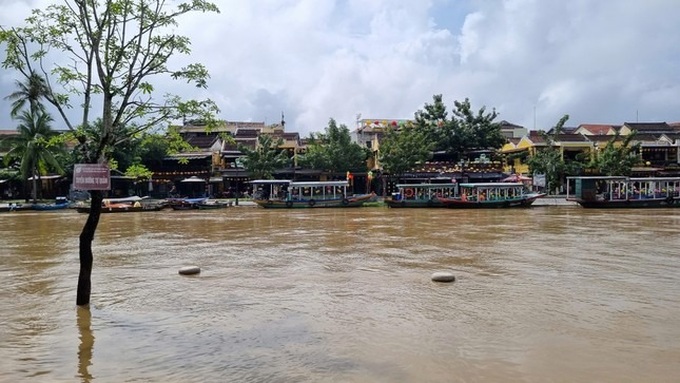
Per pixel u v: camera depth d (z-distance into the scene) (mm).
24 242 22734
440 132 57938
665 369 7312
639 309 10648
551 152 53906
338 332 9086
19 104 45344
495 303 11156
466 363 7547
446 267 15680
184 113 10352
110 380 7004
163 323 9734
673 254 18031
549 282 13383
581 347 8250
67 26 9781
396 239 22922
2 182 55906
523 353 7969
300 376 7062
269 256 18188
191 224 31969
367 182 60438
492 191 47156
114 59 9898
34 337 8898
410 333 9008
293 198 48938
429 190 49000
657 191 46781
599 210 42875
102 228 29609
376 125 69938
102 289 12742
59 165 50000
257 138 63562
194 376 7109
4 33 9359
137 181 56312
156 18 10016
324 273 14812
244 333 9070
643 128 66312
